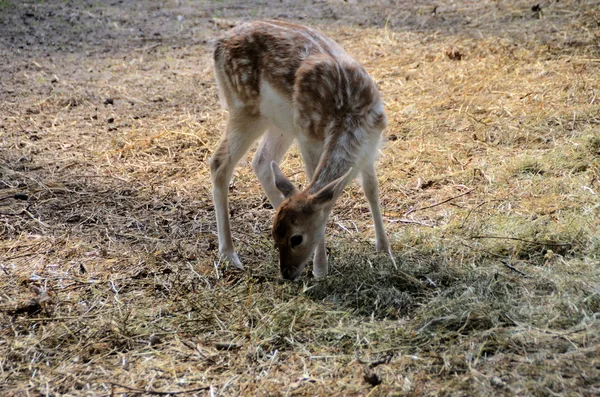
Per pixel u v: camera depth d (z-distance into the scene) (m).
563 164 9.25
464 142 10.30
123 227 8.60
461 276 7.11
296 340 6.30
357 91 7.27
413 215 8.59
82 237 8.34
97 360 6.17
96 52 14.98
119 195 9.45
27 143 10.93
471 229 8.04
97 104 12.42
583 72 12.05
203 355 6.17
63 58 14.62
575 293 6.53
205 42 15.48
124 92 12.90
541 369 5.52
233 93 8.09
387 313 6.65
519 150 9.91
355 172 7.26
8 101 12.48
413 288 7.04
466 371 5.66
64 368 6.07
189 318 6.71
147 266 7.68
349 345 6.19
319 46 7.68
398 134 10.71
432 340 6.09
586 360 5.58
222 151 8.02
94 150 10.74
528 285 6.81
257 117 8.01
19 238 8.30
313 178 7.11
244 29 8.03
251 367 5.98
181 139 11.03
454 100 11.58
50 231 8.48
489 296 6.68
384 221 8.51
